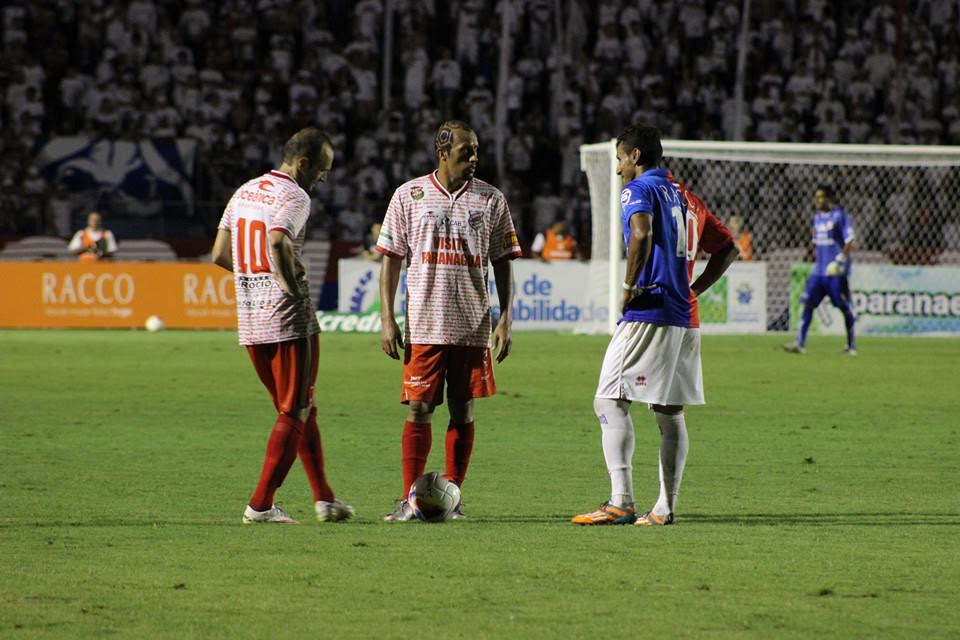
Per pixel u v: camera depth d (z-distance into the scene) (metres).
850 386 48.03
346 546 19.45
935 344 73.25
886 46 110.06
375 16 103.25
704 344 71.44
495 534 20.58
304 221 21.09
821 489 25.81
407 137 99.81
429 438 22.86
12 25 95.81
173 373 50.81
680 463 21.81
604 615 15.30
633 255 20.97
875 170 98.81
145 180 86.75
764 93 106.56
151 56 97.69
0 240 82.31
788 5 109.81
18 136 89.75
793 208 97.38
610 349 21.72
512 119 102.06
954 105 110.75
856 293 81.31
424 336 22.34
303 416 21.53
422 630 14.59
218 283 80.81
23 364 54.59
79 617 15.14
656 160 21.84
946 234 95.81
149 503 23.61
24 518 21.94
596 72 104.69
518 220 95.38
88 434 33.47
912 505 23.88
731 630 14.67
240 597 16.14
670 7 107.56
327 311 83.75
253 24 100.94
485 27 103.69
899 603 15.98
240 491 25.00
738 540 20.12
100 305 80.19
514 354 62.38
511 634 14.45
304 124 98.12
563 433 34.38
